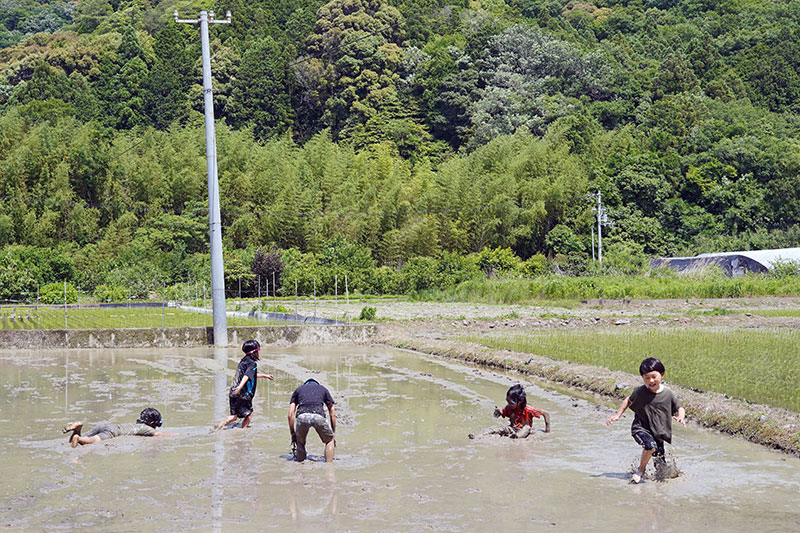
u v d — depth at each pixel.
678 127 86.81
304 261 60.41
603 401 15.05
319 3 115.19
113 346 25.95
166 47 104.94
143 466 10.09
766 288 47.31
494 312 37.56
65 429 11.11
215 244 26.38
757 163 79.19
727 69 105.69
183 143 73.94
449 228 65.75
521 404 11.85
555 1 127.44
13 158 64.06
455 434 12.02
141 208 68.62
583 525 7.72
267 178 68.38
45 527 7.68
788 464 10.15
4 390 16.64
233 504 8.43
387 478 9.48
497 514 8.07
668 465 9.44
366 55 99.75
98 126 81.06
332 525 7.72
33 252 55.56
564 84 96.38
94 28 126.50
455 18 114.06
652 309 39.47
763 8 123.06
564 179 71.38
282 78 100.88
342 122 98.00
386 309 40.22
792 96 102.12
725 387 14.77
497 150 74.44
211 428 12.55
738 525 7.72
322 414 10.23
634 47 114.31
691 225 73.69
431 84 96.38
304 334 27.16
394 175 72.25
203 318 36.25
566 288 46.66
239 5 116.25
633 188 73.81
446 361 21.62
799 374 16.36
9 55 113.88
